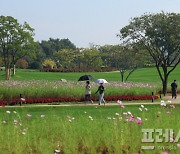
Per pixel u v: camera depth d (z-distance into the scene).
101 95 43.28
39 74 123.94
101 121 17.66
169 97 57.72
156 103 44.81
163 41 60.94
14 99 45.50
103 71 151.62
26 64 169.62
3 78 106.88
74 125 16.53
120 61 95.69
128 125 16.30
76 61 170.62
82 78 51.81
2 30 92.94
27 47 96.69
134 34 62.81
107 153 13.55
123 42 64.44
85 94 47.62
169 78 122.25
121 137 13.82
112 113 32.41
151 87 56.50
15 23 93.56
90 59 160.62
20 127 17.55
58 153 13.75
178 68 153.50
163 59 62.34
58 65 175.62
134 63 94.94
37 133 15.70
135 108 38.19
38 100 46.16
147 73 141.12
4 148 13.61
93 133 14.91
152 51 63.38
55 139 14.99
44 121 17.88
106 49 155.88
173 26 59.97
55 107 39.28
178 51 62.56
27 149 13.75
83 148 13.93
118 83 58.31
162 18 60.56
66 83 54.59
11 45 93.81
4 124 18.86
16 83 50.88
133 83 59.69
